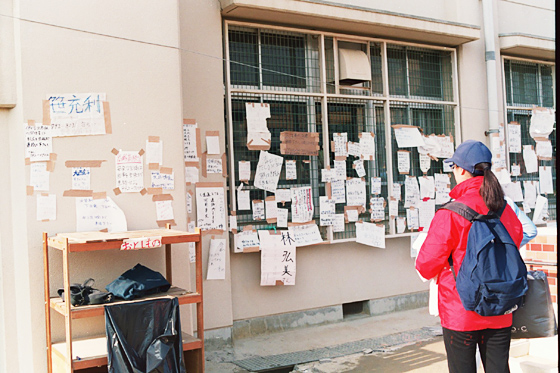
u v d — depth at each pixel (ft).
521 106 28.04
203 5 18.95
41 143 13.51
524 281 9.87
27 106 13.42
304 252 21.01
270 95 20.56
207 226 18.63
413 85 24.34
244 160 19.90
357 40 22.59
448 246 10.08
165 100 15.15
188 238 12.89
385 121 23.17
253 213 19.79
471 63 25.63
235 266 19.54
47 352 13.01
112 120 14.38
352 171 22.26
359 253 22.41
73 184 13.85
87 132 14.05
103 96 14.29
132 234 13.11
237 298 19.56
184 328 15.33
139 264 13.57
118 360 11.51
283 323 20.45
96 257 14.03
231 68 19.83
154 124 14.97
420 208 23.85
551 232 14.82
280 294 20.43
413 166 23.99
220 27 19.35
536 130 28.53
